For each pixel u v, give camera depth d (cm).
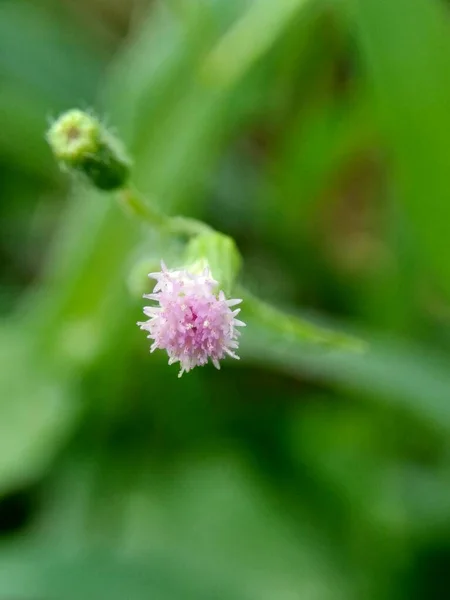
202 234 10
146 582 11
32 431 13
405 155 12
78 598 11
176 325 10
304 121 14
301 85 14
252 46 12
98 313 13
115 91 13
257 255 15
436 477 12
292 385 14
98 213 13
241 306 10
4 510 13
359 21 11
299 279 14
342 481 12
